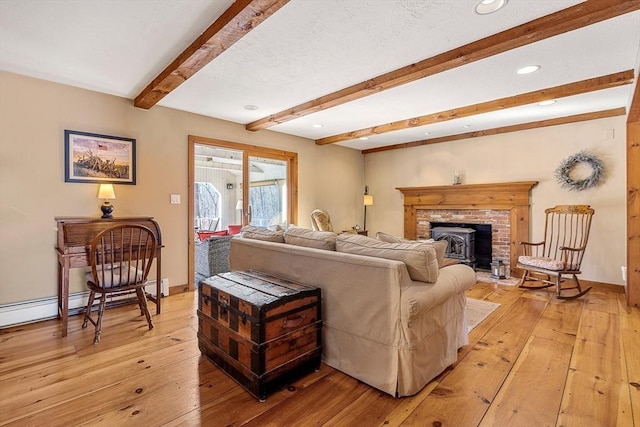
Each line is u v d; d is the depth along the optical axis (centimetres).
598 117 421
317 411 173
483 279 472
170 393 188
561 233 452
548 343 255
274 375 188
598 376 205
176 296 386
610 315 318
